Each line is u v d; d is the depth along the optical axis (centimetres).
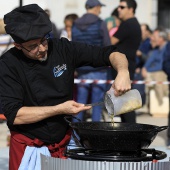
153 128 406
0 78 427
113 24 1276
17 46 413
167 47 1132
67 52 436
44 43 411
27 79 424
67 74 434
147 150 399
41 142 436
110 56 432
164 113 1473
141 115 1498
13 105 420
